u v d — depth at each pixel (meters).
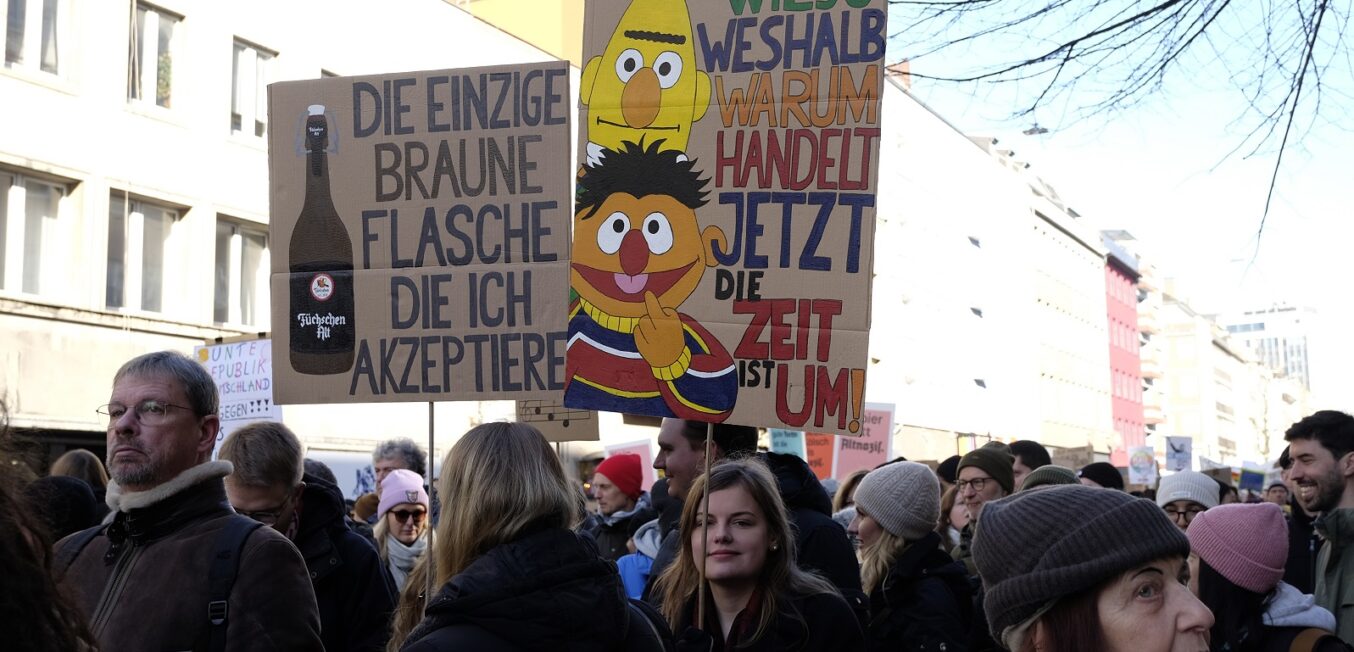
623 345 4.38
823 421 4.19
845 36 4.29
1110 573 2.11
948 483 8.48
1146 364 85.06
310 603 3.54
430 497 4.36
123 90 19.55
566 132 4.58
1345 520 5.00
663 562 4.93
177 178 20.42
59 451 18.48
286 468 4.50
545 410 6.16
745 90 4.36
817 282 4.24
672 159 4.40
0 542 1.99
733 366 4.27
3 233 17.95
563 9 31.62
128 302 19.72
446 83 4.69
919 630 4.68
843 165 4.26
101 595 3.50
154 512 3.56
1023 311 55.03
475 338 4.61
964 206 47.84
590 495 14.96
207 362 10.12
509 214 4.61
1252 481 18.89
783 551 4.08
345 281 4.72
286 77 22.42
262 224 22.22
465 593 2.92
